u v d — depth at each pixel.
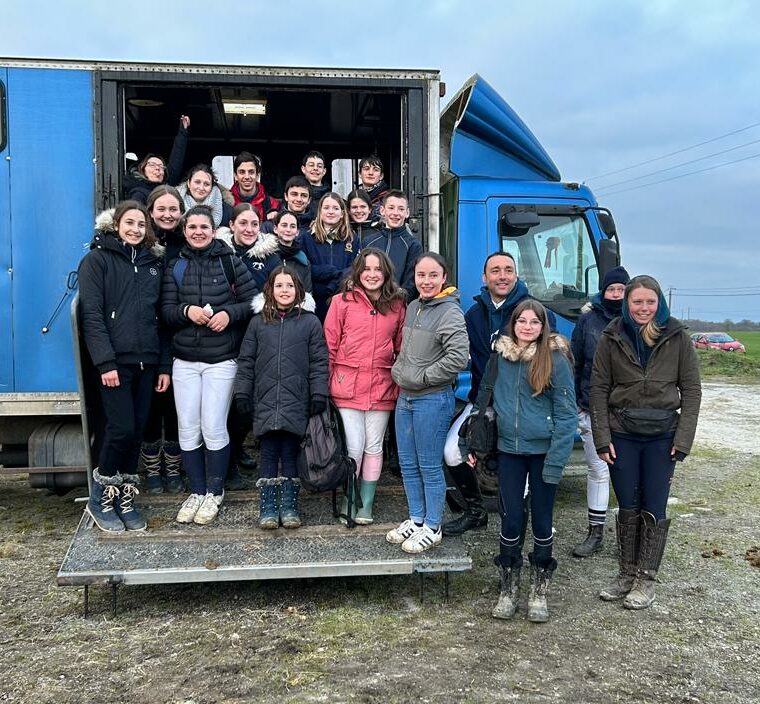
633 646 3.37
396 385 3.90
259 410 3.75
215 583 4.04
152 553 3.60
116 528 3.75
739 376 20.55
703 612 3.76
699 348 26.08
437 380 3.54
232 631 3.46
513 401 3.51
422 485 3.79
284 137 7.06
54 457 4.71
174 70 4.48
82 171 4.49
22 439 4.91
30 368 4.51
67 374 4.54
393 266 3.92
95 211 4.50
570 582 4.15
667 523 3.78
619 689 2.98
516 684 3.01
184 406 3.91
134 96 5.89
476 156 5.64
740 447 8.81
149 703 2.84
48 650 3.27
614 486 3.88
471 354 4.10
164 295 3.85
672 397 3.68
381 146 7.18
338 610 3.71
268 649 3.28
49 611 3.68
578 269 5.66
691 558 4.59
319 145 7.30
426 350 3.59
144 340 3.73
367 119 6.55
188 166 7.54
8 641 3.35
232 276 3.91
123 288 3.68
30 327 4.50
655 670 3.15
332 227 4.37
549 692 2.95
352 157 7.66
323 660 3.18
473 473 3.96
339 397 3.85
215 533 3.75
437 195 4.66
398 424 3.76
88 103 4.48
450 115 5.77
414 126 4.65
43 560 4.44
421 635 3.44
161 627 3.50
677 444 3.66
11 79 4.43
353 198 4.49
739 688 3.01
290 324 3.79
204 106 6.16
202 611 3.69
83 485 4.93
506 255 3.90
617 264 5.50
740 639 3.46
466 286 5.48
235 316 3.85
